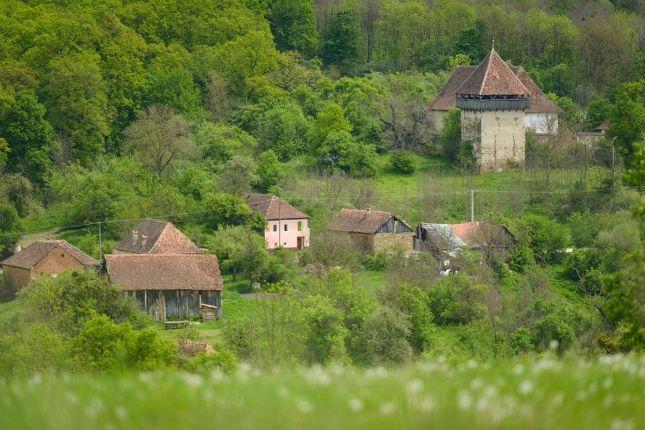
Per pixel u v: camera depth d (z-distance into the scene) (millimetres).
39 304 181250
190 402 49594
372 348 176375
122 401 50281
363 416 47281
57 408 48906
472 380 55469
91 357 134625
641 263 92500
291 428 45562
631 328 94562
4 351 135500
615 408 50688
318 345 171625
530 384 52031
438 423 46375
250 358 149875
